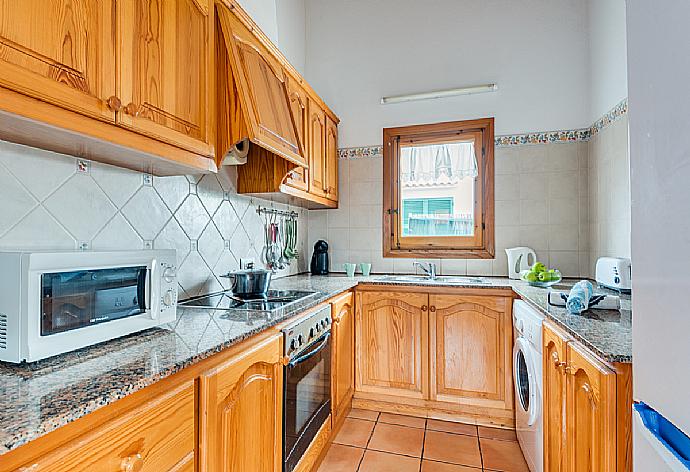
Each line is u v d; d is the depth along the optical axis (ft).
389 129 10.46
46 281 2.89
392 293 8.63
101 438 2.39
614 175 7.73
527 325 6.32
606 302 5.38
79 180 4.34
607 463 3.49
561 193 9.34
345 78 10.84
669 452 2.24
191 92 4.49
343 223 10.79
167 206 5.72
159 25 4.00
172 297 4.16
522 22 9.64
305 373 5.85
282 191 7.30
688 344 2.08
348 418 8.35
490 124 9.77
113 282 3.50
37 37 2.80
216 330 4.16
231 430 3.89
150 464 2.78
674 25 2.18
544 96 9.47
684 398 2.12
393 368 8.63
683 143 2.10
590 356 3.92
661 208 2.37
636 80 2.68
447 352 8.29
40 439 2.07
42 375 2.76
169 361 3.09
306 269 10.89
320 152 9.23
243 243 7.76
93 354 3.27
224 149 5.03
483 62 9.87
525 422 6.59
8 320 2.81
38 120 2.85
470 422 8.16
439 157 10.19
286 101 6.81
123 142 3.58
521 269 9.15
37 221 3.91
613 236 7.77
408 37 10.41
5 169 3.63
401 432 7.77
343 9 10.92
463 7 10.03
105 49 3.35
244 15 5.61
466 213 10.06
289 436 5.24
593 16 8.88
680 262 2.16
